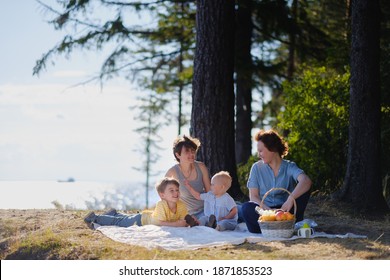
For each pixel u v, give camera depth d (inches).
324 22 861.2
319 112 578.9
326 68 665.0
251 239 289.4
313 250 266.5
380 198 442.3
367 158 443.8
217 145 471.2
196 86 477.1
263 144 314.5
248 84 746.8
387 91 562.3
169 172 339.6
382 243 291.1
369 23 445.7
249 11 727.7
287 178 319.3
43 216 387.2
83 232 318.0
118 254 267.0
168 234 301.3
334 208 432.8
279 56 1002.1
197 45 478.9
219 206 327.6
